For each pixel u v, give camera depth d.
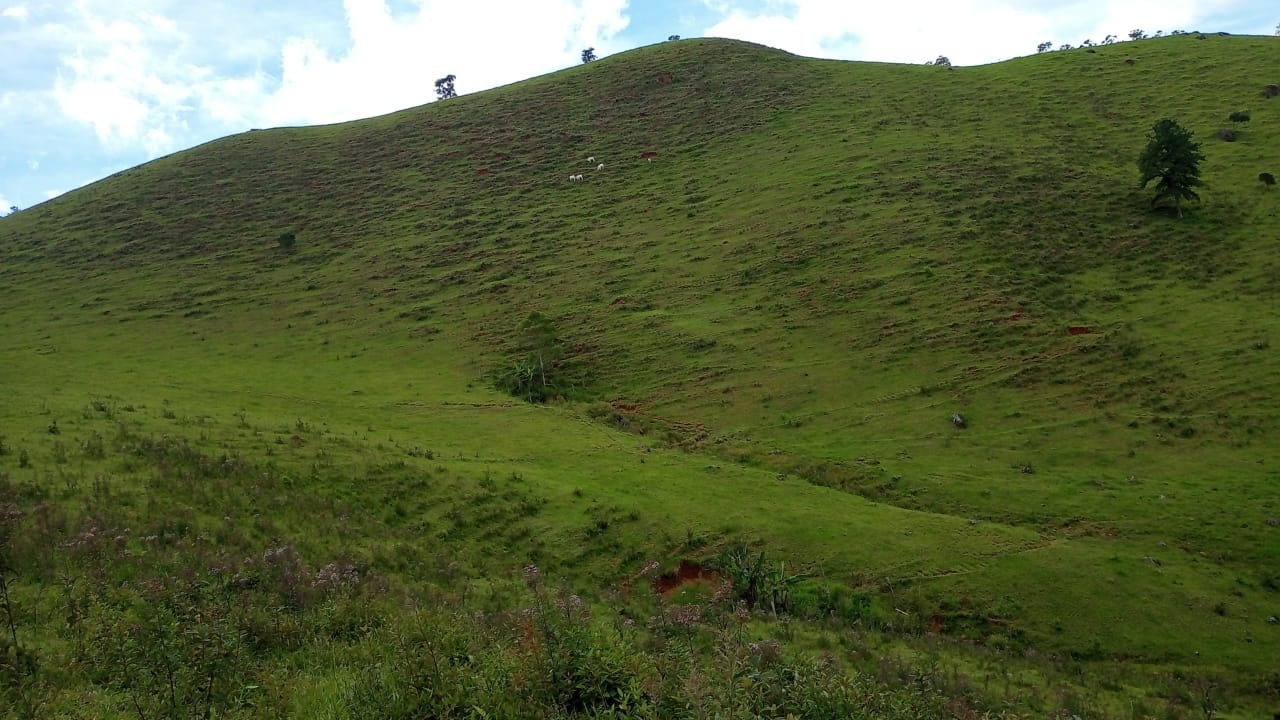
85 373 52.44
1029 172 71.00
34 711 9.70
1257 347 44.69
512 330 59.19
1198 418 39.97
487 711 9.39
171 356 58.16
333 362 56.62
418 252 76.19
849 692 10.39
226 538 23.00
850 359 49.12
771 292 58.81
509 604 20.67
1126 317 49.81
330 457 33.62
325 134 114.88
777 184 77.44
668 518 31.67
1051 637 25.88
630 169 89.56
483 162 97.19
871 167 76.44
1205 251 56.56
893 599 27.48
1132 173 69.69
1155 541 31.34
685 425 44.75
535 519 31.12
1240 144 71.81
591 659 10.46
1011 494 35.28
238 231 84.62
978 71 103.56
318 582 18.08
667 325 56.59
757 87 107.06
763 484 35.78
